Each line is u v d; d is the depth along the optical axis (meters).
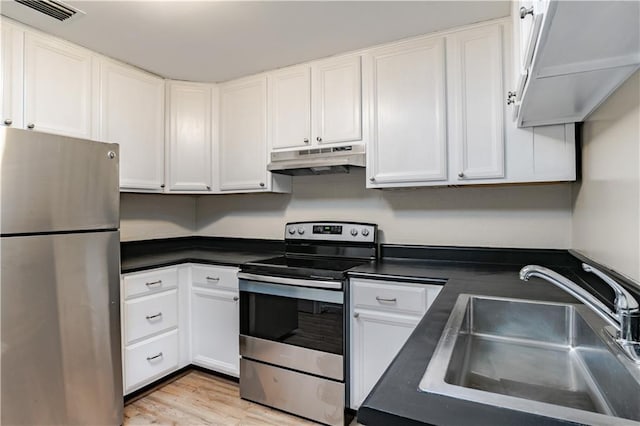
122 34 2.07
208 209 3.25
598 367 0.91
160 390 2.36
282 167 2.47
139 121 2.54
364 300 1.95
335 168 2.42
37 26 1.96
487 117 1.93
